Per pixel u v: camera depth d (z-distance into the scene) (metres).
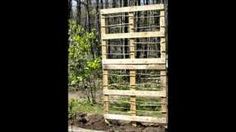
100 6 19.19
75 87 11.30
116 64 8.65
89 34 10.70
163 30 7.94
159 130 7.97
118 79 10.16
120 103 9.53
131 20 8.40
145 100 9.63
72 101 9.27
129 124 8.52
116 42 12.04
